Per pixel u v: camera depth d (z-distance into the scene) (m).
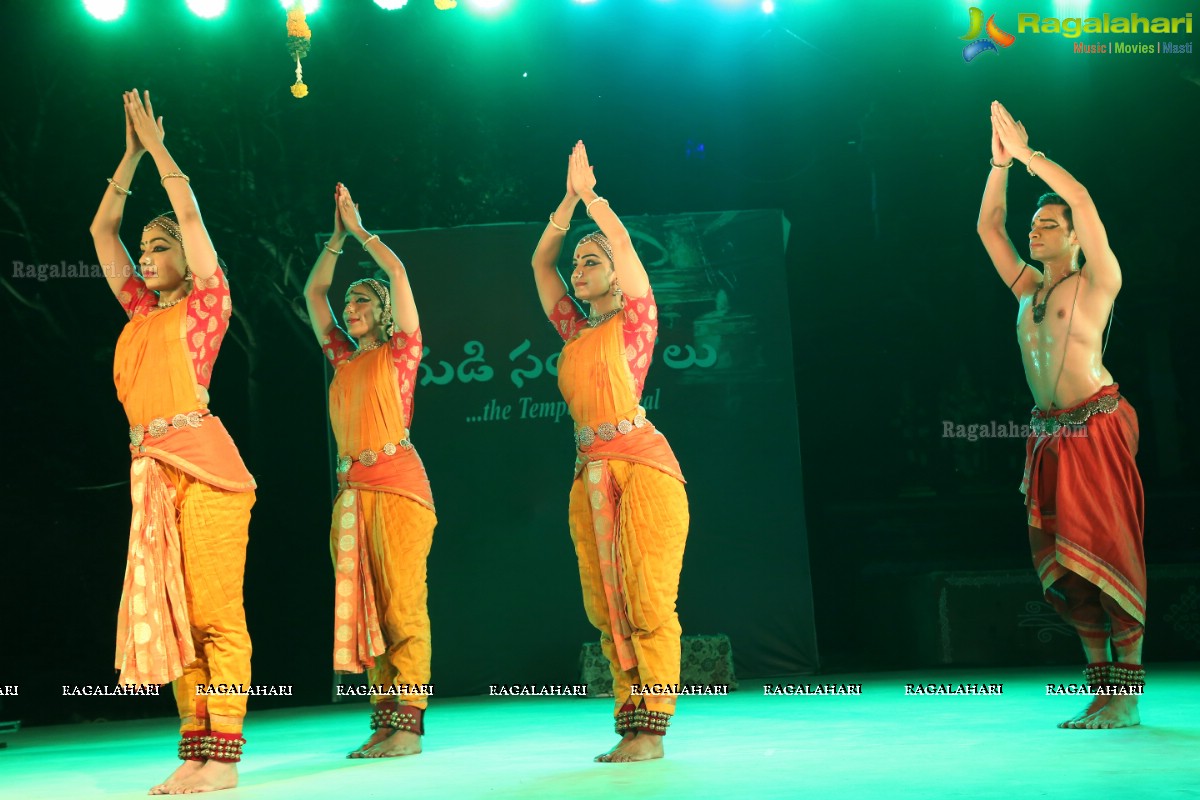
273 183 9.46
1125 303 10.80
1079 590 4.61
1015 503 11.09
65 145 9.05
